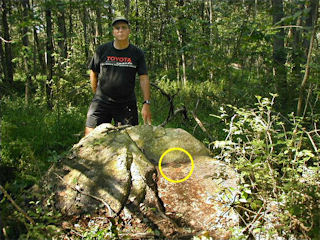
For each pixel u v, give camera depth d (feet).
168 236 8.04
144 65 12.34
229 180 9.30
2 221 6.94
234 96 19.76
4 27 21.79
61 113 19.88
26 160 11.28
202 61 18.74
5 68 40.60
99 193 8.90
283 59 19.29
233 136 15.16
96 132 10.82
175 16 21.47
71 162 9.90
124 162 9.47
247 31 13.88
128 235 7.95
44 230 7.59
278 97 18.35
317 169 8.21
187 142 11.14
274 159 8.77
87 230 8.20
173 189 9.30
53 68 22.65
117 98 12.25
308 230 7.11
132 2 32.81
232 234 7.78
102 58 12.05
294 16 6.45
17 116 18.66
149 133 11.28
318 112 17.06
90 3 9.44
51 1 7.95
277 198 7.96
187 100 24.47
